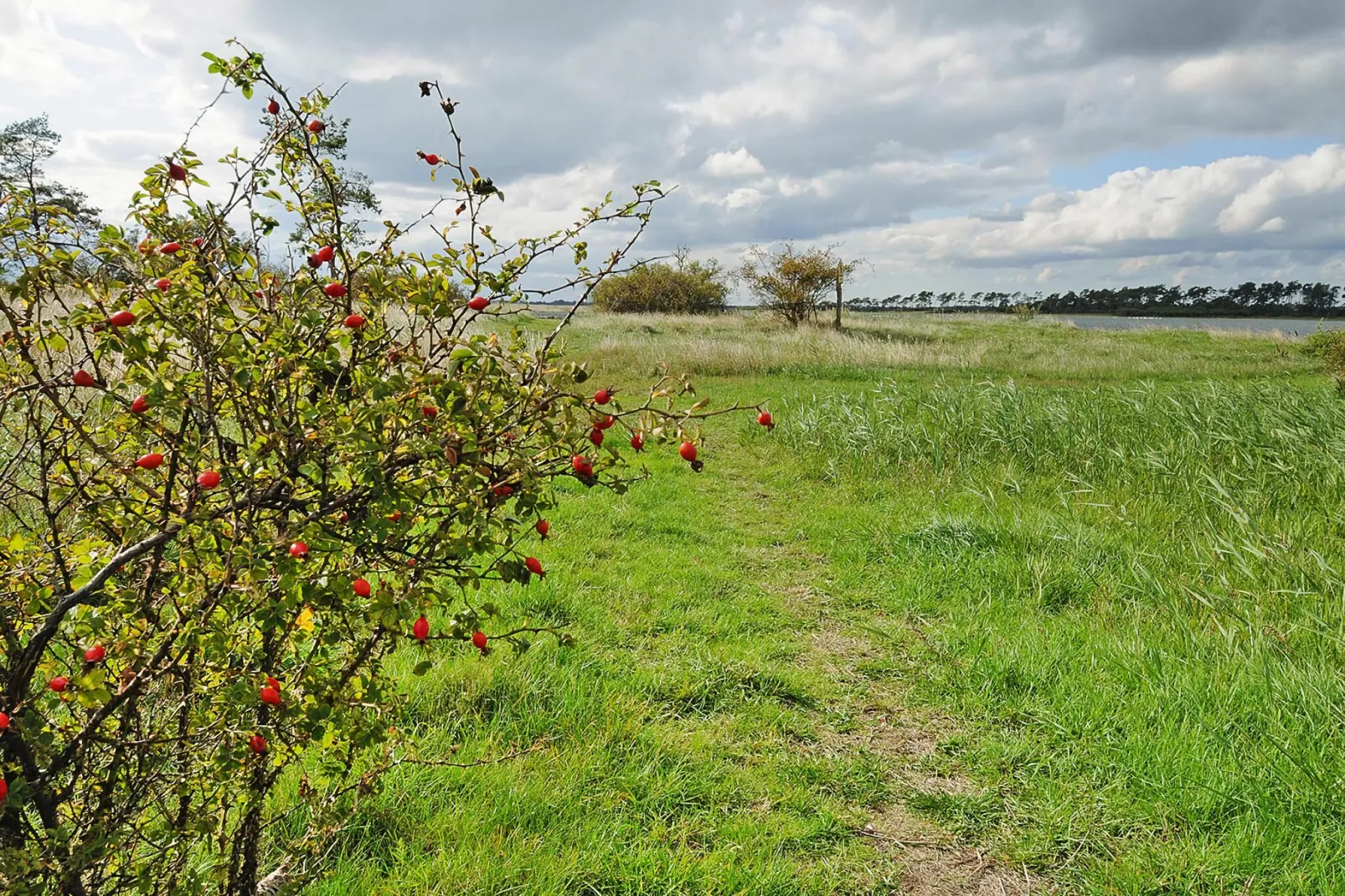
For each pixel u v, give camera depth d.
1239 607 4.32
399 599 1.64
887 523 6.55
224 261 1.75
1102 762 3.21
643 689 3.73
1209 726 3.31
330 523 1.58
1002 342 27.52
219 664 1.66
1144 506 6.57
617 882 2.53
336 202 1.81
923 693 3.90
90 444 1.56
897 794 3.12
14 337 1.55
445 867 2.47
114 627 1.68
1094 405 9.78
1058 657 4.04
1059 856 2.78
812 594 5.21
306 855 2.25
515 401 1.73
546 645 3.96
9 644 1.45
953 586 5.16
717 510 7.22
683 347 19.59
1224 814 2.86
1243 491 6.41
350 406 1.66
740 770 3.18
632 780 3.01
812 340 22.80
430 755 2.98
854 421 9.68
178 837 1.76
